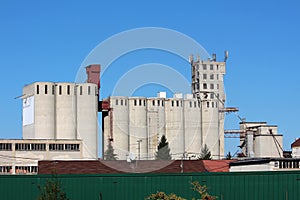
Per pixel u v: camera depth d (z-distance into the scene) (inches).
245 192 1684.3
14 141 4394.7
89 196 1669.5
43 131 5017.2
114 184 1678.2
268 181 1688.0
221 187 1683.1
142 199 1675.7
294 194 1686.8
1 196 1653.5
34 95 5073.8
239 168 2608.3
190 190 1679.4
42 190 1481.3
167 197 1403.8
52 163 2568.9
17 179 1659.7
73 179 1668.3
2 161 4355.3
